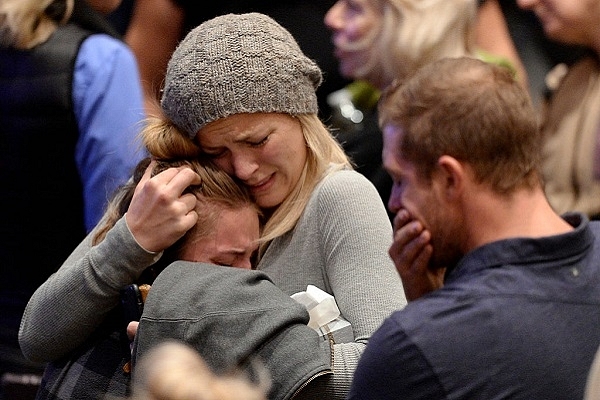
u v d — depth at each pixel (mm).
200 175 5137
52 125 7305
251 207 5180
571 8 8234
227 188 5129
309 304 5059
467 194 4188
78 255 5492
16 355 7406
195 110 5133
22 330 5301
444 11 8062
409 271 4359
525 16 10836
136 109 7430
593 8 8180
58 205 7426
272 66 5172
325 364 4684
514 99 4188
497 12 10352
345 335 5070
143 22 10328
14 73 7332
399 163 4309
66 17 7453
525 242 4137
